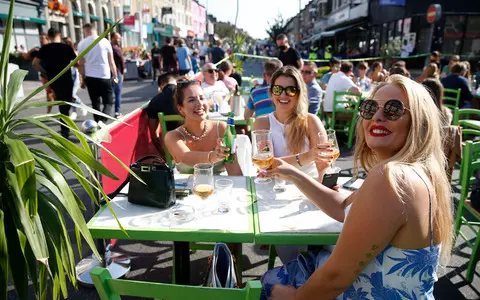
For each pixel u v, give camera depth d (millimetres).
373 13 21375
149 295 1074
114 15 29734
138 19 33875
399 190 1201
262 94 4480
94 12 26203
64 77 6199
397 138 1416
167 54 12117
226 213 1864
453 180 4598
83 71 6395
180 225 1722
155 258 2990
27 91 11398
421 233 1241
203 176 1902
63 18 21281
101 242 2674
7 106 1487
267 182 2330
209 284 1508
